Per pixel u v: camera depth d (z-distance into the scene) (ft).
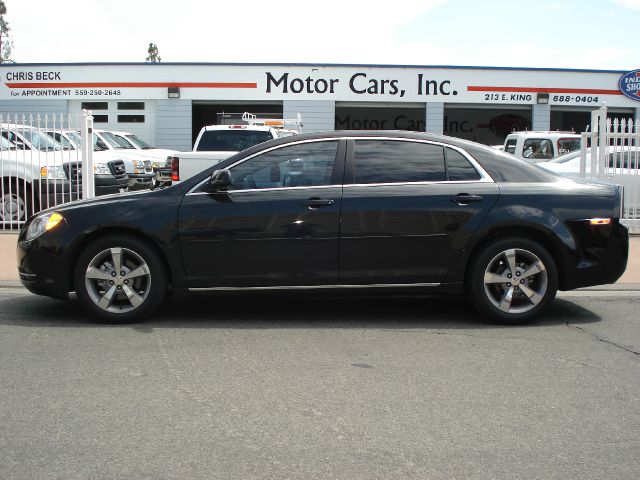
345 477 11.42
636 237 38.37
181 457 12.10
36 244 20.92
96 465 11.80
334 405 14.53
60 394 15.11
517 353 18.33
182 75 81.51
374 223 20.52
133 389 15.43
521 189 20.80
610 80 84.17
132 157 54.90
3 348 18.53
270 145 21.16
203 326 20.94
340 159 21.02
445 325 21.20
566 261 20.79
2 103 82.94
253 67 81.30
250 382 15.90
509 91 83.35
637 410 14.42
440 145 21.17
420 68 82.02
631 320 21.99
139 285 21.04
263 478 11.37
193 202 20.63
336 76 81.66
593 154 38.45
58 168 39.17
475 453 12.33
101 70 81.76
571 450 12.49
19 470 11.60
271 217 20.48
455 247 20.63
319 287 20.94
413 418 13.88
